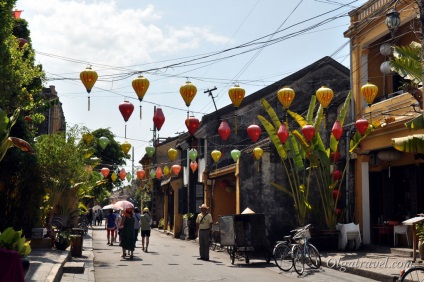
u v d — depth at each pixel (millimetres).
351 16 18547
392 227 17266
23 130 16781
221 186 25266
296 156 17859
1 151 11125
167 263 15367
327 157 17656
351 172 18562
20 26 17844
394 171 18438
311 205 18641
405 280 9195
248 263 15570
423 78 11055
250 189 19156
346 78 24469
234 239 15422
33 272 10430
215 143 25438
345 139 18734
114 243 23391
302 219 17953
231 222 15617
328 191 17875
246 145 25094
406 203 17781
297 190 18078
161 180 40406
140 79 10547
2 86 11828
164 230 35844
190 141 28656
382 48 16078
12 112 15336
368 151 17766
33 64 16234
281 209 18969
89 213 37812
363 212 17812
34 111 18844
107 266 14328
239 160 19344
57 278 10562
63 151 17094
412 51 13164
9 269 4914
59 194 18062
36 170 16328
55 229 18781
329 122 19109
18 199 16172
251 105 25047
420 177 17000
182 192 29328
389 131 16297
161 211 42625
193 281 11617
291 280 12000
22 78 12711
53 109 31922
